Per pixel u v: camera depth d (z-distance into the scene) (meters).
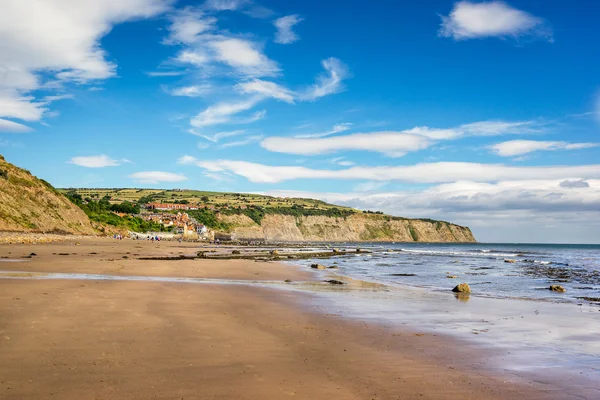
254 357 10.69
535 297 24.83
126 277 29.48
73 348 10.73
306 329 14.27
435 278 36.78
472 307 20.31
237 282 29.58
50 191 114.31
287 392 8.34
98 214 153.25
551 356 11.60
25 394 7.71
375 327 14.96
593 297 25.03
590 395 8.64
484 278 37.62
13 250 54.22
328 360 10.69
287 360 10.55
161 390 8.16
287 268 44.69
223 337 12.62
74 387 8.14
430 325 15.59
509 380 9.53
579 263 65.94
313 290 25.84
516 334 14.34
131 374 9.02
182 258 56.03
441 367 10.39
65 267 34.81
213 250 88.06
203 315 15.89
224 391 8.25
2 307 15.27
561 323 16.47
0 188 96.31
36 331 12.17
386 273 41.84
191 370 9.45
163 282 26.42
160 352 10.75
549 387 9.10
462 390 8.80
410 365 10.48
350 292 25.28
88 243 86.12
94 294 19.44
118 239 114.38
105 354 10.35
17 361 9.55
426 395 8.45
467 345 12.69
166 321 14.42
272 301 20.47
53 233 98.56
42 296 18.06
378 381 9.22
